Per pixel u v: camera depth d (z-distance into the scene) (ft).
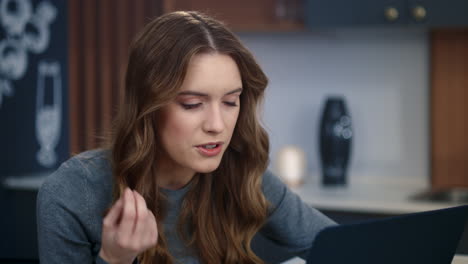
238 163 4.50
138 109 3.92
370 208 8.59
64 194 4.02
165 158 4.21
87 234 4.16
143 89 3.82
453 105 10.07
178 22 3.82
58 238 3.96
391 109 10.48
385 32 10.20
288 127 11.03
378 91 10.53
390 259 3.15
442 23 9.20
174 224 4.35
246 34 11.10
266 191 4.83
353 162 10.75
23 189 10.48
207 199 4.44
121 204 3.23
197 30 3.76
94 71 10.94
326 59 10.75
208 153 3.83
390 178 10.55
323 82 10.80
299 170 10.31
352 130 10.03
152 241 3.27
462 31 9.92
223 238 4.50
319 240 2.82
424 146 10.37
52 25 11.42
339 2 9.63
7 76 10.77
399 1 9.34
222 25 3.97
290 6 10.11
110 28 10.81
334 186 10.07
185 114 3.76
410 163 10.44
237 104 3.92
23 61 11.00
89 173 4.15
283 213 4.86
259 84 4.17
